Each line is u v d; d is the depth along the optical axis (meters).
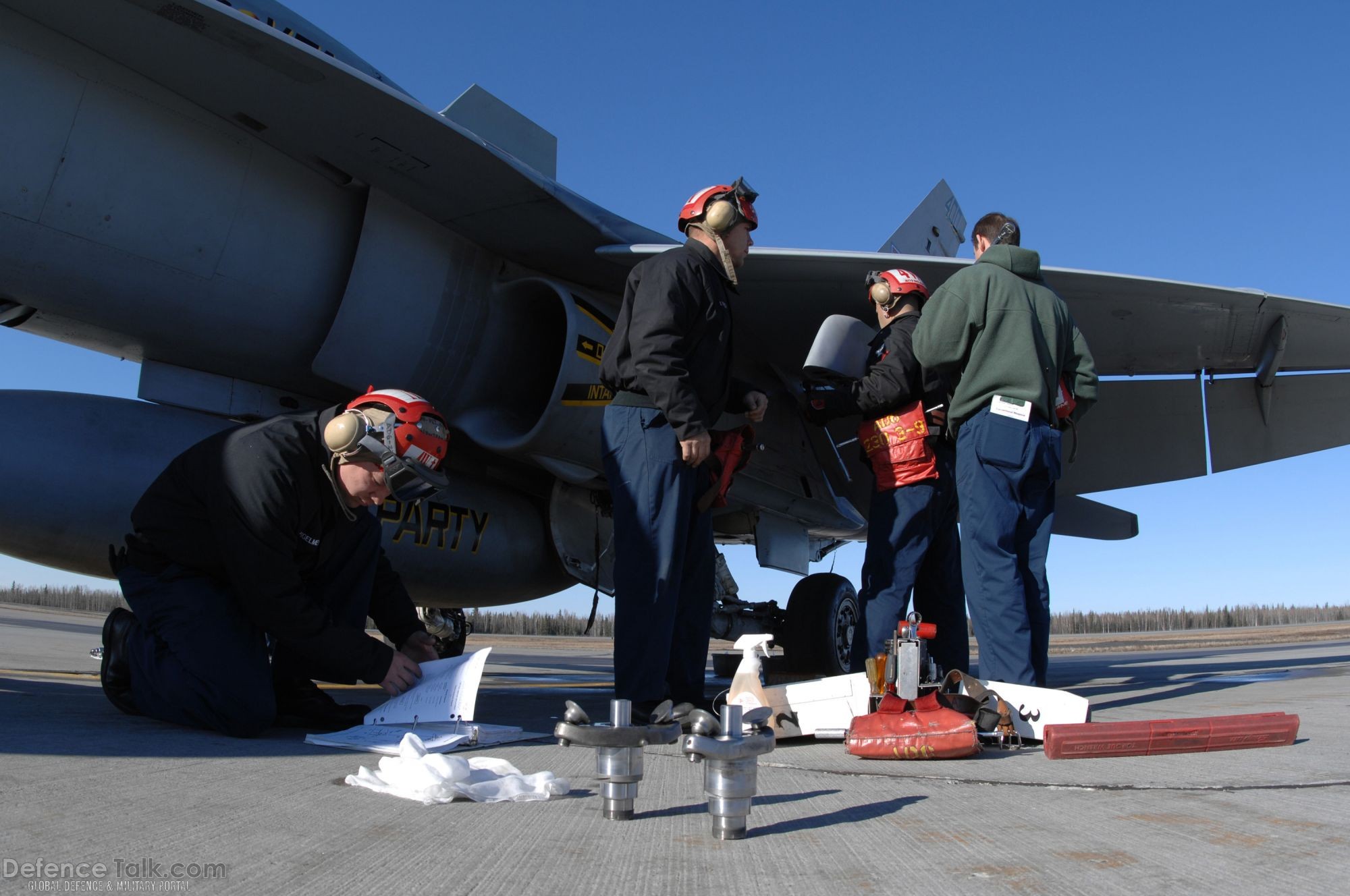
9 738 2.33
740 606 7.50
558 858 1.29
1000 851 1.34
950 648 4.16
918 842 1.40
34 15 3.86
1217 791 1.85
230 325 4.72
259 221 4.60
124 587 2.85
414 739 1.92
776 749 2.66
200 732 2.62
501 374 5.52
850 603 6.59
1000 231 3.53
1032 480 3.32
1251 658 10.85
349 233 4.95
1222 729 2.44
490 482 6.25
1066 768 2.19
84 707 3.18
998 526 3.21
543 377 5.69
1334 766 2.17
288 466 2.60
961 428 3.34
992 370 3.22
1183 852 1.33
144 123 4.20
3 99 3.85
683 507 3.10
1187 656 12.56
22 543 4.20
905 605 3.77
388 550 5.42
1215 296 5.29
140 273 4.34
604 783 1.56
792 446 6.78
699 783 1.95
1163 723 2.46
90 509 4.21
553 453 5.26
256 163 4.57
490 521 6.02
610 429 3.14
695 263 3.06
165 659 2.66
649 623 3.01
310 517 2.69
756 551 6.95
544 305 5.62
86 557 4.32
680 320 2.98
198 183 4.38
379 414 2.57
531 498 6.54
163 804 1.60
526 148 6.77
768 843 1.40
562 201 4.91
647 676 2.99
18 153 3.91
